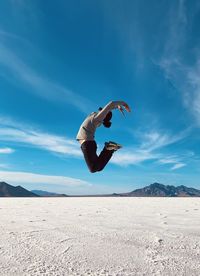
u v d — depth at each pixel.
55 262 5.04
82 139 3.89
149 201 21.66
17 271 4.59
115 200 23.61
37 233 7.35
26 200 24.95
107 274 4.50
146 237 6.87
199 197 28.48
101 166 3.82
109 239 6.69
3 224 8.73
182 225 8.49
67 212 12.48
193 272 4.59
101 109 4.02
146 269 4.73
